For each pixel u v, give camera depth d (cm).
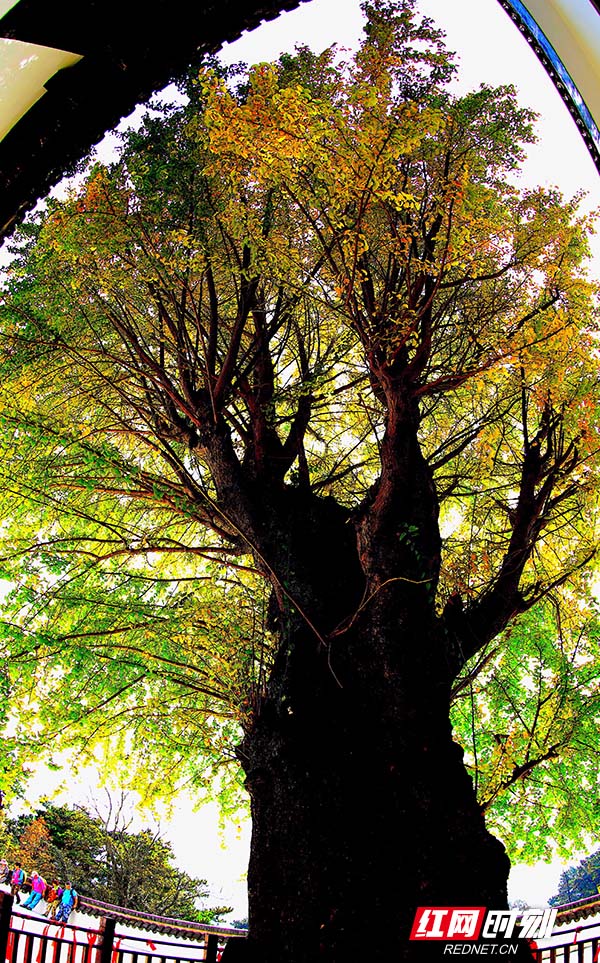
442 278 748
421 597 781
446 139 877
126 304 1047
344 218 779
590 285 814
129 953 847
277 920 717
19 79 595
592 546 991
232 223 838
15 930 772
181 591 1148
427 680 766
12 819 2516
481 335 897
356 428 1212
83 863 2462
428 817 717
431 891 691
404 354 786
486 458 996
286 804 750
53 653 955
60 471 1062
